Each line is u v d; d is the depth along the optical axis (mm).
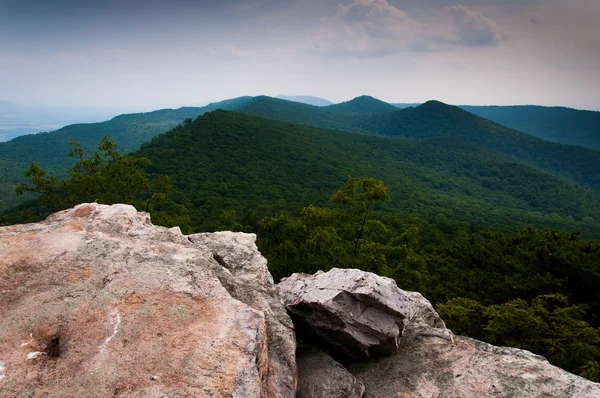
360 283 8273
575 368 14789
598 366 13758
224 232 9508
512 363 6949
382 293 8055
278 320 7016
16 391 3842
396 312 7859
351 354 8164
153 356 4426
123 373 4148
